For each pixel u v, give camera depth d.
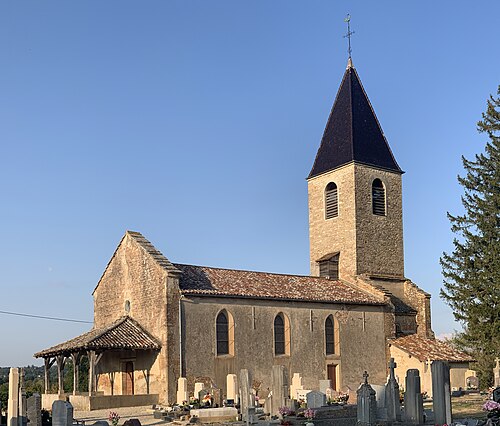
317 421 28.53
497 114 57.47
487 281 53.62
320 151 55.91
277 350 43.00
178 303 39.00
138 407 36.53
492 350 51.91
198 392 35.94
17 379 26.38
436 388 25.67
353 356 46.53
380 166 54.22
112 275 44.47
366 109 55.78
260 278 46.06
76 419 30.31
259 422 29.53
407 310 52.12
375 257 52.69
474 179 57.09
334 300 46.03
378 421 26.62
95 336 37.47
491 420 22.38
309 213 55.88
